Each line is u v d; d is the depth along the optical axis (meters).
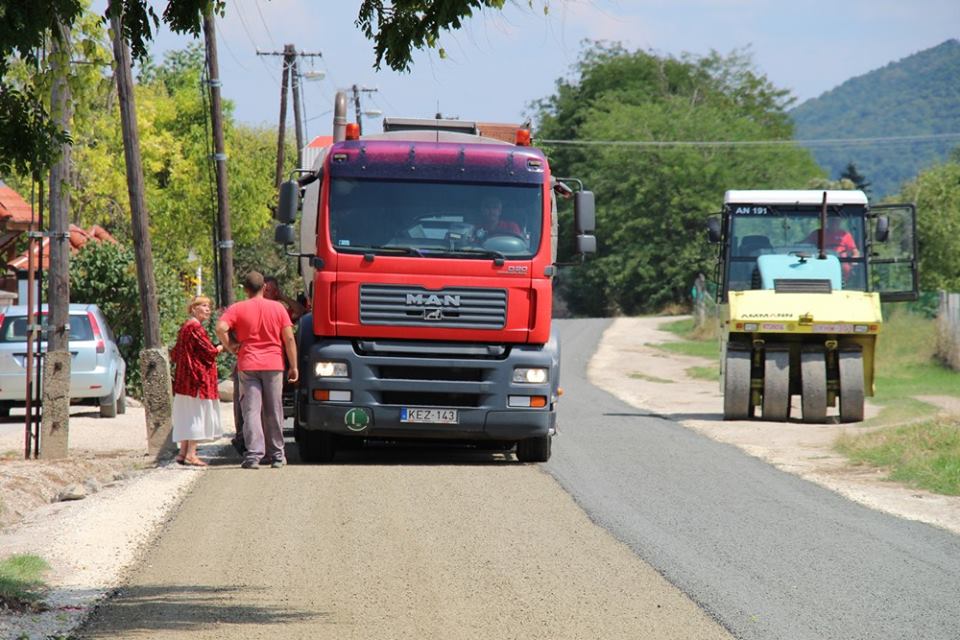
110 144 99.38
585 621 17.95
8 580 19.70
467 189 33.94
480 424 33.72
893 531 25.52
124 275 63.84
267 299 36.38
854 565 22.06
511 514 26.45
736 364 49.78
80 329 52.00
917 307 92.31
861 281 52.66
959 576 21.30
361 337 33.75
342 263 33.47
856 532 25.30
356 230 33.66
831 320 48.94
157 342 39.06
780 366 49.31
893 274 52.75
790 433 44.84
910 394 62.34
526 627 17.61
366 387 33.44
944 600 19.56
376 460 35.91
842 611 18.77
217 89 68.25
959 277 139.50
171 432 38.66
